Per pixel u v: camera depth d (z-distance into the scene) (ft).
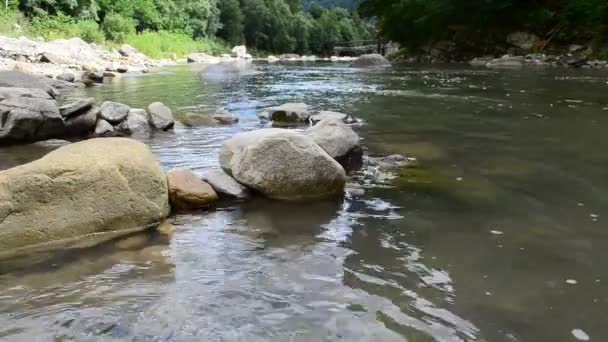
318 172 12.35
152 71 62.44
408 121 23.08
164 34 111.34
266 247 9.27
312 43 203.82
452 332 6.40
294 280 7.88
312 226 10.36
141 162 10.92
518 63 62.03
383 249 9.07
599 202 11.37
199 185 12.03
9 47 53.83
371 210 11.29
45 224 9.62
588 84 36.58
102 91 36.58
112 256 8.98
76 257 8.95
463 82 41.81
